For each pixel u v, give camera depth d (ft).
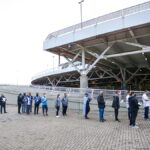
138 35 108.37
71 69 201.67
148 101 60.23
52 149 30.04
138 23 97.50
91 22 114.83
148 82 215.72
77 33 118.32
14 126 49.67
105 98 81.92
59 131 43.65
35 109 76.43
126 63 165.68
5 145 32.40
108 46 120.98
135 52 114.01
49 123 54.44
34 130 44.68
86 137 37.93
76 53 143.13
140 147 30.40
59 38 126.21
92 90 87.51
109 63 166.20
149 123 53.93
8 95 115.96
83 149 29.91
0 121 57.88
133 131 42.93
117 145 31.76
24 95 80.28
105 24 107.86
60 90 104.42
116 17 105.40
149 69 168.55
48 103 95.76
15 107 102.17
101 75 205.57
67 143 33.50
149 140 34.63
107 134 40.40
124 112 75.05
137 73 191.21
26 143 33.53
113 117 67.82
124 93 77.41
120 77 191.72
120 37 113.29
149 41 115.75
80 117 67.82
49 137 37.99
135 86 212.64
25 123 54.34
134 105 48.62
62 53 142.92
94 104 81.35
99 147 30.81
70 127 48.49
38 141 34.88
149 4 97.04
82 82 130.93
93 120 60.85
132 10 101.30
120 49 132.26
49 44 131.13
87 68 135.03
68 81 242.17
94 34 111.45
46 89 110.63
